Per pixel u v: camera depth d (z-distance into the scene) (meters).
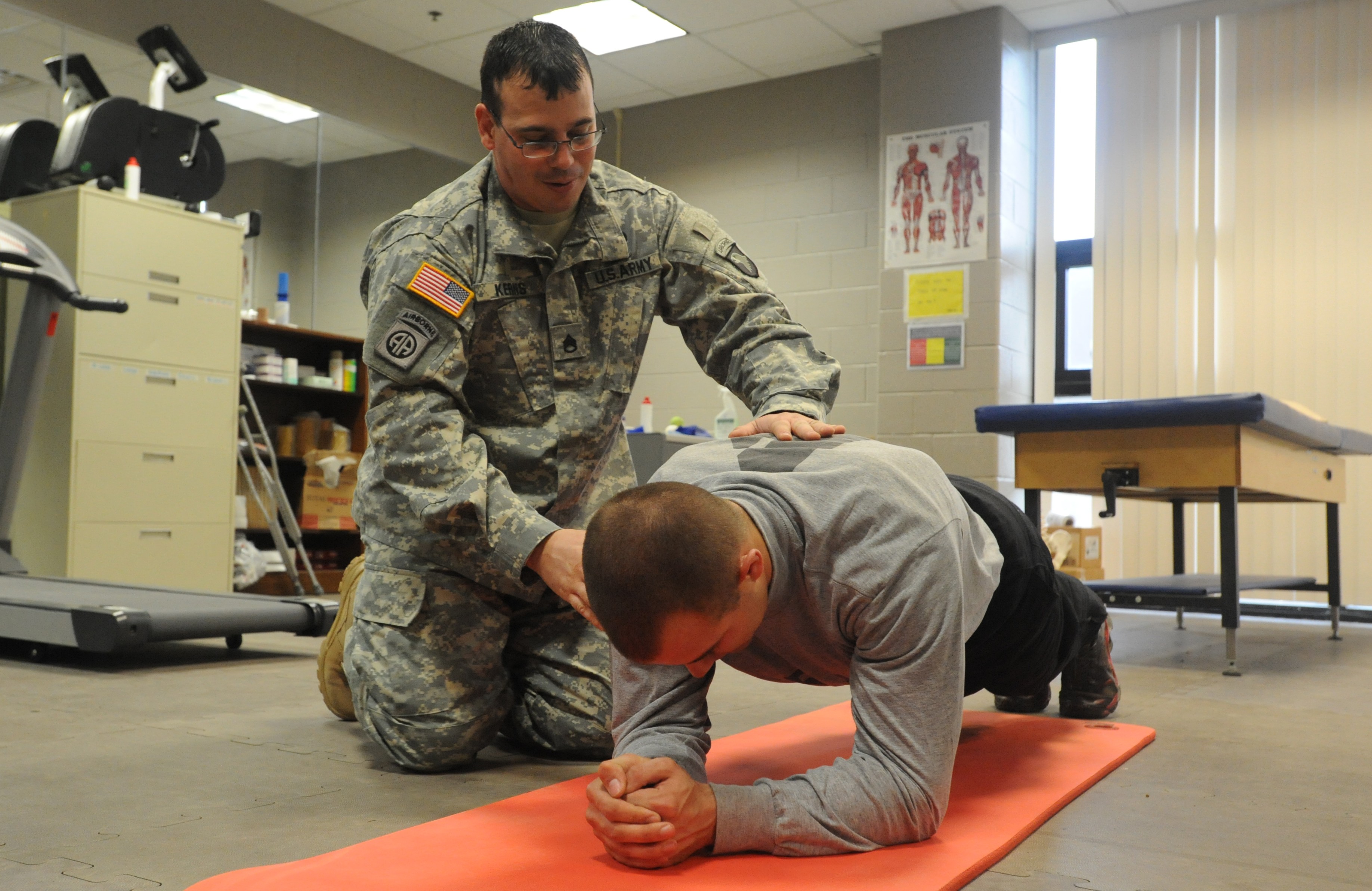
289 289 5.89
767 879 1.10
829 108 6.36
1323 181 5.14
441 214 1.65
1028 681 1.70
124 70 5.22
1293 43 5.23
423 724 1.62
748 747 1.79
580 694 1.73
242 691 2.50
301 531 5.36
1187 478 3.12
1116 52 5.67
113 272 4.36
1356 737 2.05
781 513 1.17
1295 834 1.36
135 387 4.43
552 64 1.54
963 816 1.36
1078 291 5.90
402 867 1.13
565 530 1.51
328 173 6.10
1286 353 5.19
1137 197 5.59
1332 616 4.16
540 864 1.14
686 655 1.03
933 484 1.23
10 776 1.60
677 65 6.36
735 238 6.62
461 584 1.68
